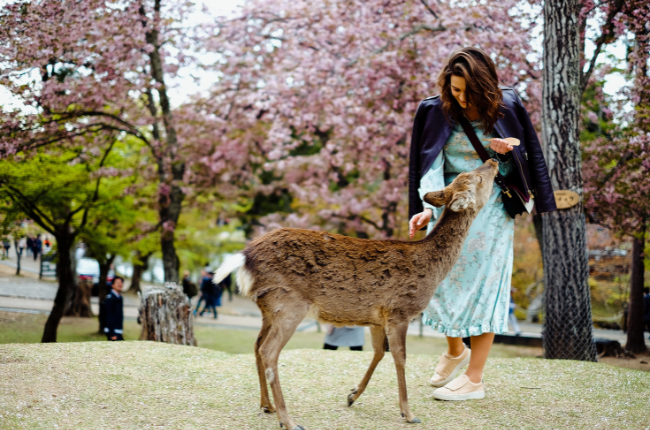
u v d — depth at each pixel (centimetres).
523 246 1683
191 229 1969
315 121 1277
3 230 950
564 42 591
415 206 331
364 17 1102
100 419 247
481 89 281
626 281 1282
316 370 366
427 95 1013
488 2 891
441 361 331
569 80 591
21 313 1218
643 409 286
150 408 270
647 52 723
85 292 1387
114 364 346
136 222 1340
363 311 265
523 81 908
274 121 1283
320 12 1148
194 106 1289
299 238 262
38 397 268
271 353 249
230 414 268
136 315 1453
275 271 254
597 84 848
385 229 1444
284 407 245
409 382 340
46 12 773
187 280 1659
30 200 952
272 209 1945
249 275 256
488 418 270
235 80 1295
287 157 1598
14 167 923
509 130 306
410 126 1098
